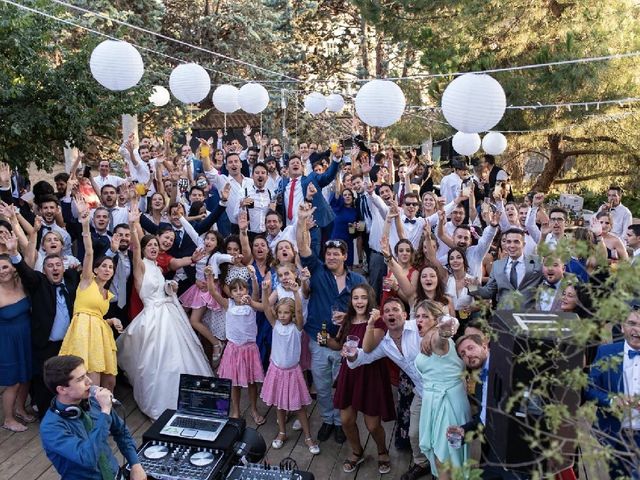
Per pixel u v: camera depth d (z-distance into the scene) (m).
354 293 4.39
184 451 3.52
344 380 4.31
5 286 4.68
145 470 3.36
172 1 18.91
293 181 6.97
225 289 5.52
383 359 4.27
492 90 4.25
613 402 2.22
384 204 6.57
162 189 7.40
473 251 5.67
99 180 8.22
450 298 4.77
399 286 5.00
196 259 5.54
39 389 4.81
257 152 10.14
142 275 5.13
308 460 4.60
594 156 14.08
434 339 3.71
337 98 9.13
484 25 10.88
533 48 12.11
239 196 7.20
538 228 7.08
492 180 10.18
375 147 11.25
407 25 11.70
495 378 2.96
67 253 6.14
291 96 17.80
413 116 14.15
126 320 5.43
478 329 3.59
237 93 7.16
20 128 7.12
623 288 2.00
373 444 4.82
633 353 3.37
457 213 6.52
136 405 5.38
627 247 6.47
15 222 5.08
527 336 2.49
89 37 7.82
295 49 19.55
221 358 5.48
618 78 11.25
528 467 2.84
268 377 4.71
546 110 12.12
